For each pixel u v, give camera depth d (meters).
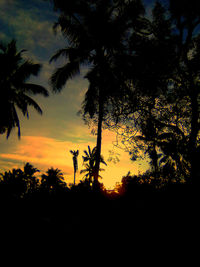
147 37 10.48
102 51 11.90
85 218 8.02
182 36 9.85
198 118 9.80
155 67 9.64
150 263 4.60
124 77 10.60
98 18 11.11
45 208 9.42
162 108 10.15
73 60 12.36
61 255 5.11
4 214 7.82
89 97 12.52
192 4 9.33
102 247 5.49
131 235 6.03
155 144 10.69
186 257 4.70
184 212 6.87
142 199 9.05
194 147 9.09
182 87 9.62
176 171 9.27
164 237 5.66
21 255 5.02
